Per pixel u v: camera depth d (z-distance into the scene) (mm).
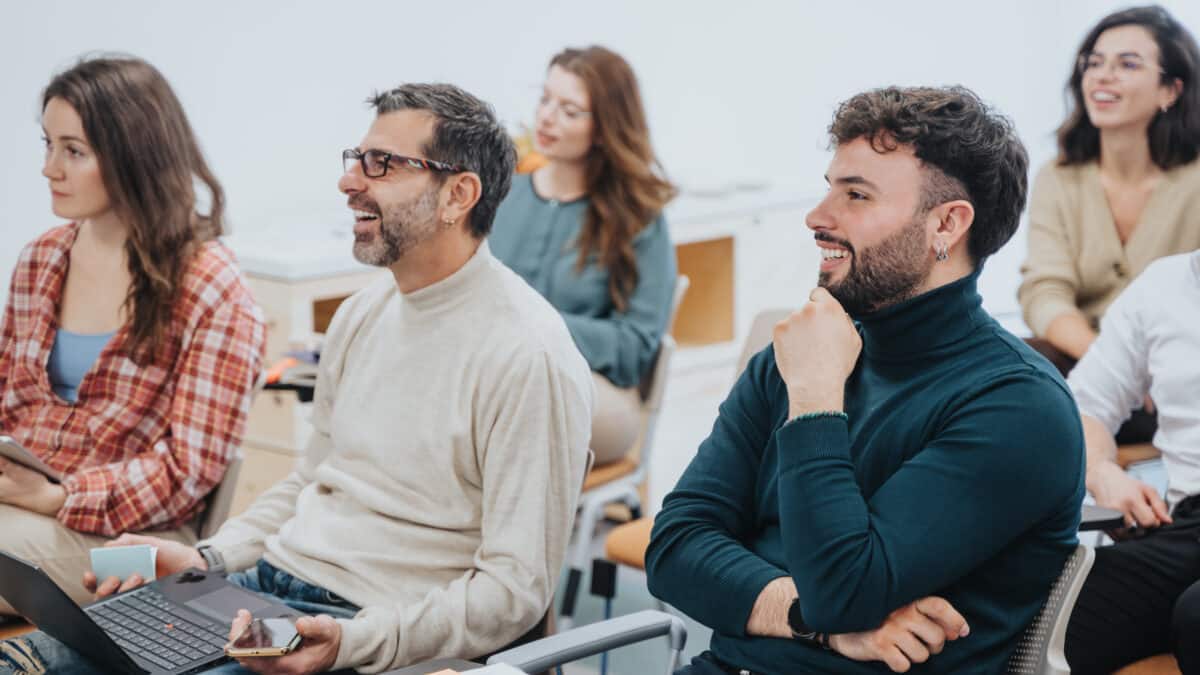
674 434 4492
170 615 1810
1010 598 1506
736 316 4672
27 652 1761
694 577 1619
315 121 4223
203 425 2258
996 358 1517
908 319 1531
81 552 2215
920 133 1491
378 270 3662
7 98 3492
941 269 1529
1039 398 1463
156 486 2232
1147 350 2256
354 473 1948
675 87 5344
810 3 5773
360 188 1878
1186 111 2932
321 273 3514
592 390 1897
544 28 4828
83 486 2205
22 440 2361
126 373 2305
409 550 1872
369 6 4289
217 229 2412
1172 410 2199
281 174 4152
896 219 1508
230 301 2297
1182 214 2965
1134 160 3010
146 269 2270
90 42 3629
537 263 3291
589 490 2881
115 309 2359
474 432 1853
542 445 1810
